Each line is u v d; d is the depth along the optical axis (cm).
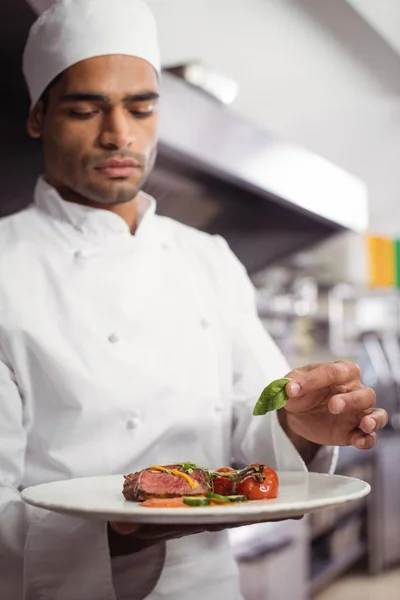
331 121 538
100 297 125
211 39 366
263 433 126
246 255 334
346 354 535
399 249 587
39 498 85
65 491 96
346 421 111
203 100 225
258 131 256
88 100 120
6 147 193
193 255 143
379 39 365
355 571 450
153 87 124
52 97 125
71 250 127
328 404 102
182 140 213
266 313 457
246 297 149
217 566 126
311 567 380
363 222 339
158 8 326
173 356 126
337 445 114
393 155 598
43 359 116
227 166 235
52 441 116
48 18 128
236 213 306
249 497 97
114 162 119
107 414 116
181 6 324
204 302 137
